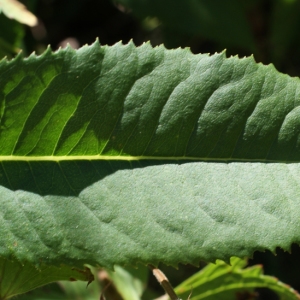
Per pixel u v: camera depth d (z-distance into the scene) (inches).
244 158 8.8
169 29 13.6
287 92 8.8
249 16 13.6
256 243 8.7
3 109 8.7
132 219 8.7
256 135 8.8
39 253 8.7
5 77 8.7
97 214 8.7
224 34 12.3
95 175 8.8
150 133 8.8
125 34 15.1
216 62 8.8
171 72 8.8
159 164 8.9
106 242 8.7
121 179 8.8
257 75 8.8
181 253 8.7
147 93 8.8
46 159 8.9
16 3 10.7
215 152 8.8
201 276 10.7
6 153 8.8
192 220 8.7
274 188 8.7
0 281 9.0
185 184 8.8
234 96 8.8
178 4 12.2
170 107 8.8
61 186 8.8
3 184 8.8
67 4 14.5
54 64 8.7
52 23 14.5
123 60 8.8
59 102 8.8
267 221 8.7
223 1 12.3
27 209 8.7
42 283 9.1
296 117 8.8
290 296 10.7
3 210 8.7
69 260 8.7
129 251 8.7
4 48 11.1
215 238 8.7
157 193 8.8
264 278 10.7
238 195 8.7
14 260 8.7
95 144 8.9
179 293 10.7
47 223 8.7
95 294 10.9
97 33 15.1
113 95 8.8
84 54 8.7
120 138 8.9
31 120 8.8
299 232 8.7
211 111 8.8
